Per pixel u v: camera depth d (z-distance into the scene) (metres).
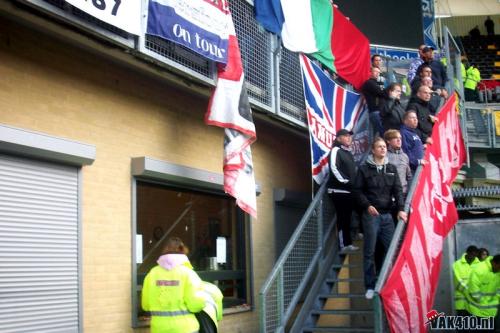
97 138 7.27
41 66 6.60
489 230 13.59
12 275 6.09
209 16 8.02
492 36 33.28
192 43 7.67
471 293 11.63
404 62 15.26
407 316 8.43
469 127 17.34
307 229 9.76
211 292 7.02
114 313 7.24
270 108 10.02
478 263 11.76
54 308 6.48
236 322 9.66
